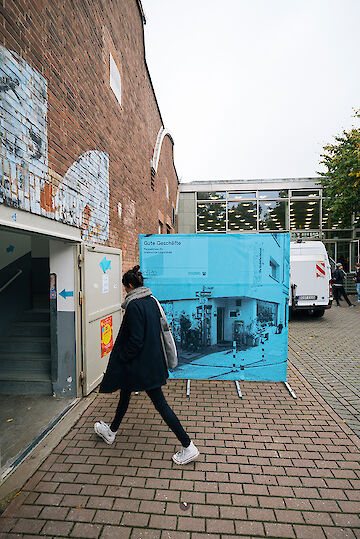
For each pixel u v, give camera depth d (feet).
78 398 11.95
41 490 7.12
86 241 13.00
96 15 14.17
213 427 9.89
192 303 13.24
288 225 64.13
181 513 6.50
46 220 9.76
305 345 20.66
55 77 10.25
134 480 7.45
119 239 18.07
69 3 11.33
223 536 5.96
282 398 12.14
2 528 6.13
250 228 65.46
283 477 7.58
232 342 13.28
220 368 13.38
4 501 6.79
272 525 6.22
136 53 22.93
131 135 21.22
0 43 7.38
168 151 44.57
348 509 6.61
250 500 6.86
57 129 10.41
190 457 7.97
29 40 8.68
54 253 11.88
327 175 49.93
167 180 43.80
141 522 6.27
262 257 13.01
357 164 41.86
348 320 30.30
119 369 8.16
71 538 5.92
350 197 44.50
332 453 8.55
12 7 7.88
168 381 14.07
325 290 30.12
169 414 7.96
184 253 13.14
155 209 32.65
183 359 13.38
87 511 6.53
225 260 13.06
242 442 9.05
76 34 11.98
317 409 11.18
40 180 9.30
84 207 12.77
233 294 13.14
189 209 65.98
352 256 61.21
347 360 17.24
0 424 10.02
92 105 13.65
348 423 10.20
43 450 8.56
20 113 8.23
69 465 7.98
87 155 13.10
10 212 7.91
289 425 10.04
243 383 13.75
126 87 19.77
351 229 61.31
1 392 12.41
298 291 30.22
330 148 46.62
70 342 11.93
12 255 15.10
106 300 14.56
